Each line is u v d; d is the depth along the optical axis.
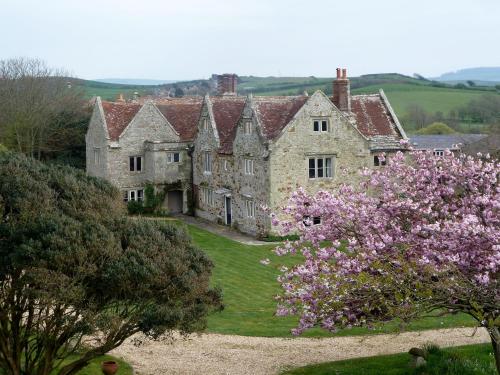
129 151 52.47
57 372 19.53
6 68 66.94
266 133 43.12
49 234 16.81
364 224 19.81
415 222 19.67
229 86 60.50
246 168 45.34
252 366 22.14
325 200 20.25
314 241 20.30
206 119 50.78
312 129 43.25
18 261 16.55
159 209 52.62
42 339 17.98
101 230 17.52
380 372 20.78
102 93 134.00
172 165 52.97
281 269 20.27
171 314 17.08
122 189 52.38
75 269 16.72
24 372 18.36
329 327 19.05
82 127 63.69
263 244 42.12
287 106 44.94
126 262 17.14
